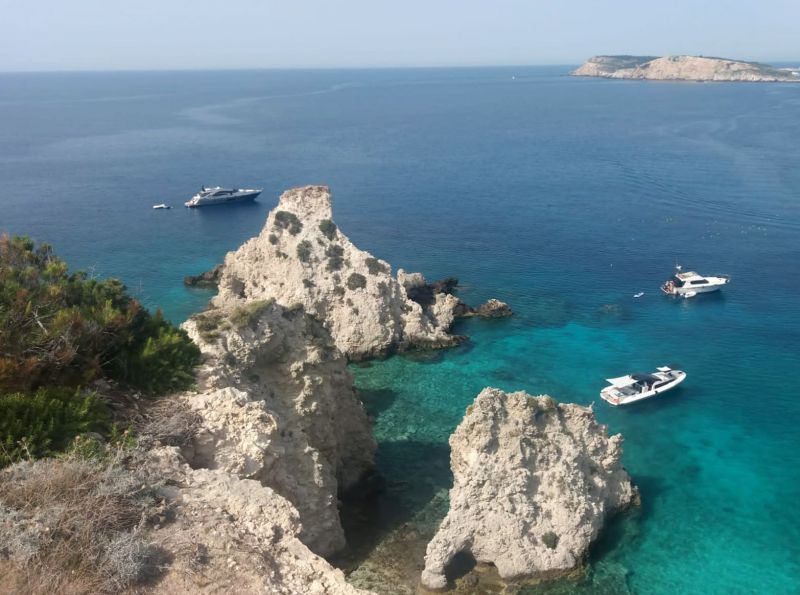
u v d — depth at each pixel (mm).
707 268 85750
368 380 58219
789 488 42781
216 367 32062
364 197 132125
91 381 26625
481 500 34688
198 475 22641
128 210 122000
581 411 38656
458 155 181125
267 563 18875
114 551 17156
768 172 137750
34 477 18969
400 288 65500
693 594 34000
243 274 69500
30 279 29672
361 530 37594
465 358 62531
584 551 35531
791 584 34750
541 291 79625
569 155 173125
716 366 60000
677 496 41938
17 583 16203
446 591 33594
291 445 33375
